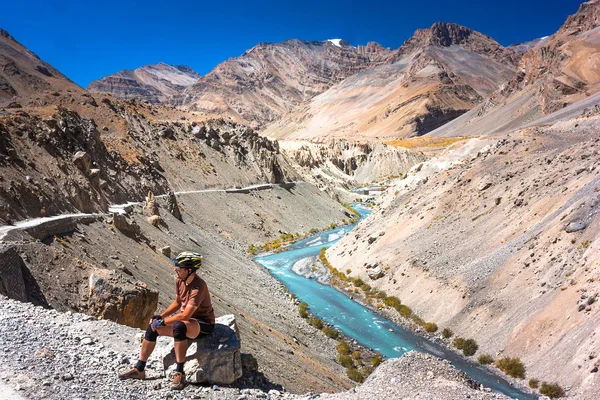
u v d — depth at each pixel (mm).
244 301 41000
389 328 43156
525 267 39406
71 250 30688
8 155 36969
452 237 51531
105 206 48844
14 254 19953
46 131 48469
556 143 59594
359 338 41000
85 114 87625
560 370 28656
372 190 180500
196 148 103688
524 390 29594
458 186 60469
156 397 9086
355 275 57938
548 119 186125
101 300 20219
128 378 9586
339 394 11156
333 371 32250
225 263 56188
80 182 46812
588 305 30812
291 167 134625
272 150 132750
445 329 40188
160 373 10078
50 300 19859
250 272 58344
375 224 69250
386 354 37656
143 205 59938
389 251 56812
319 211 115938
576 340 29328
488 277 41438
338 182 183000
